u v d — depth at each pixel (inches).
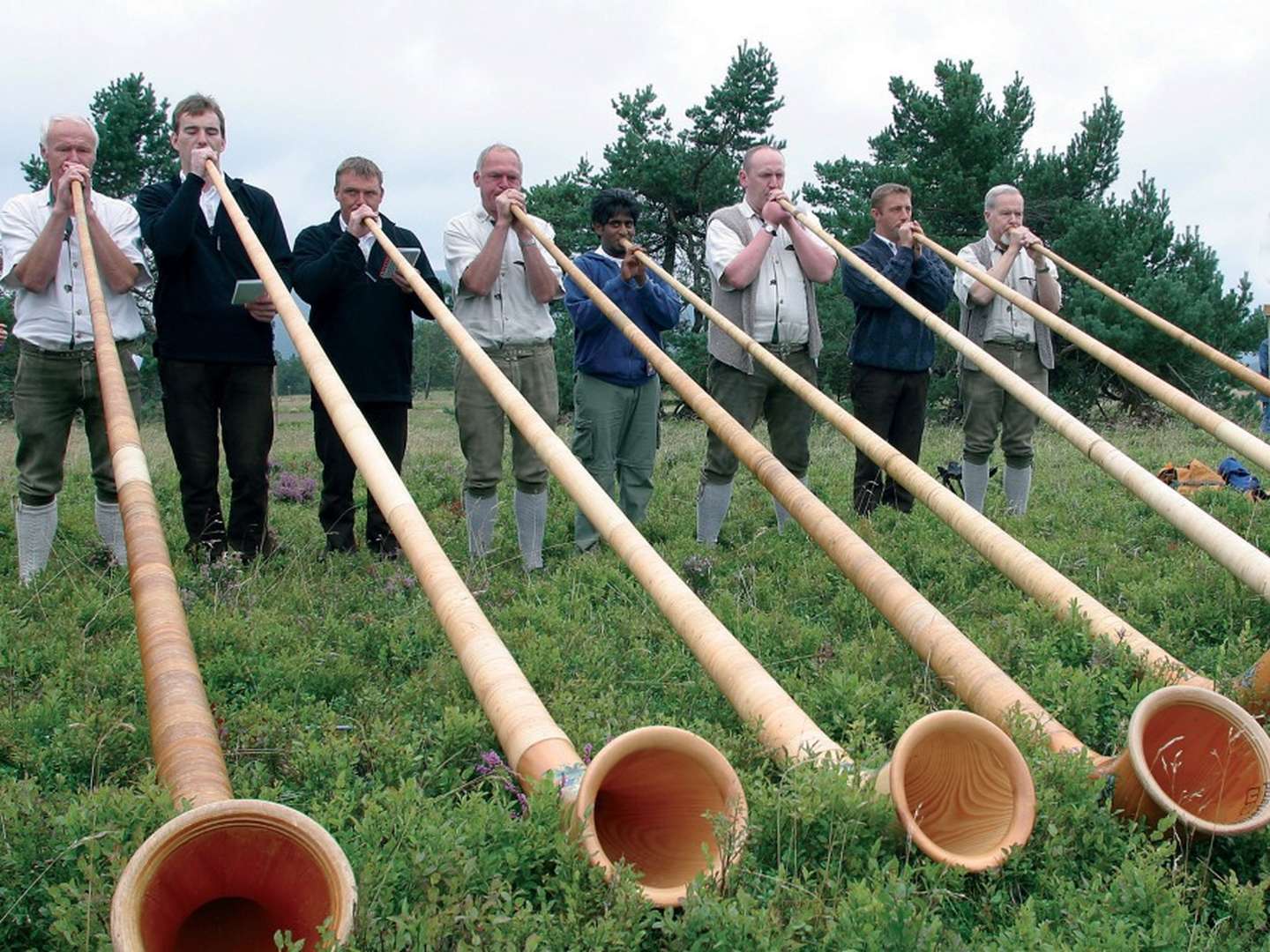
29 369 254.7
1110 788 137.8
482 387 280.2
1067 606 195.0
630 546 184.1
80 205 242.4
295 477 419.2
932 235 941.8
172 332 270.4
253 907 105.3
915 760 131.5
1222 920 115.9
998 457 519.5
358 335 281.7
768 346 311.3
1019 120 984.3
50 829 118.5
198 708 141.8
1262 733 132.0
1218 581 229.1
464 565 273.6
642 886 114.1
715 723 168.6
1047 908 119.6
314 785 146.0
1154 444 597.9
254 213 277.1
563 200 1115.9
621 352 301.4
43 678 183.0
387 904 107.4
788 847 126.0
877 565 198.1
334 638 211.0
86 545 293.0
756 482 402.3
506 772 144.0
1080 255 878.4
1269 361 542.0
